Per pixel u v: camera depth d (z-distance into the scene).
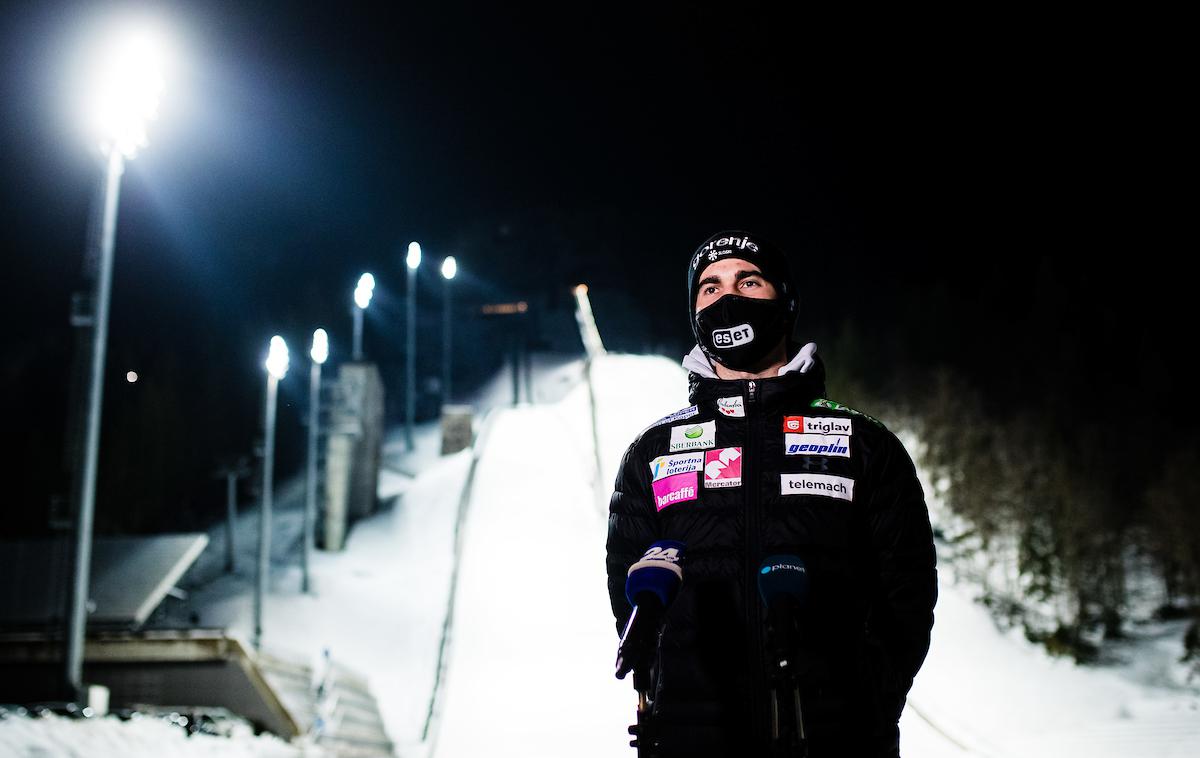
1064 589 38.81
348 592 34.81
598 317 88.88
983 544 41.72
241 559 39.62
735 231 3.23
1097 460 45.94
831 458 2.77
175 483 50.34
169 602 32.97
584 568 30.33
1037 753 22.03
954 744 20.23
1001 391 58.66
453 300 89.25
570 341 84.69
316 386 35.50
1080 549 38.66
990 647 35.22
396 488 50.84
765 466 2.77
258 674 20.31
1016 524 42.44
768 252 3.16
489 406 68.06
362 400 42.62
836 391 56.41
